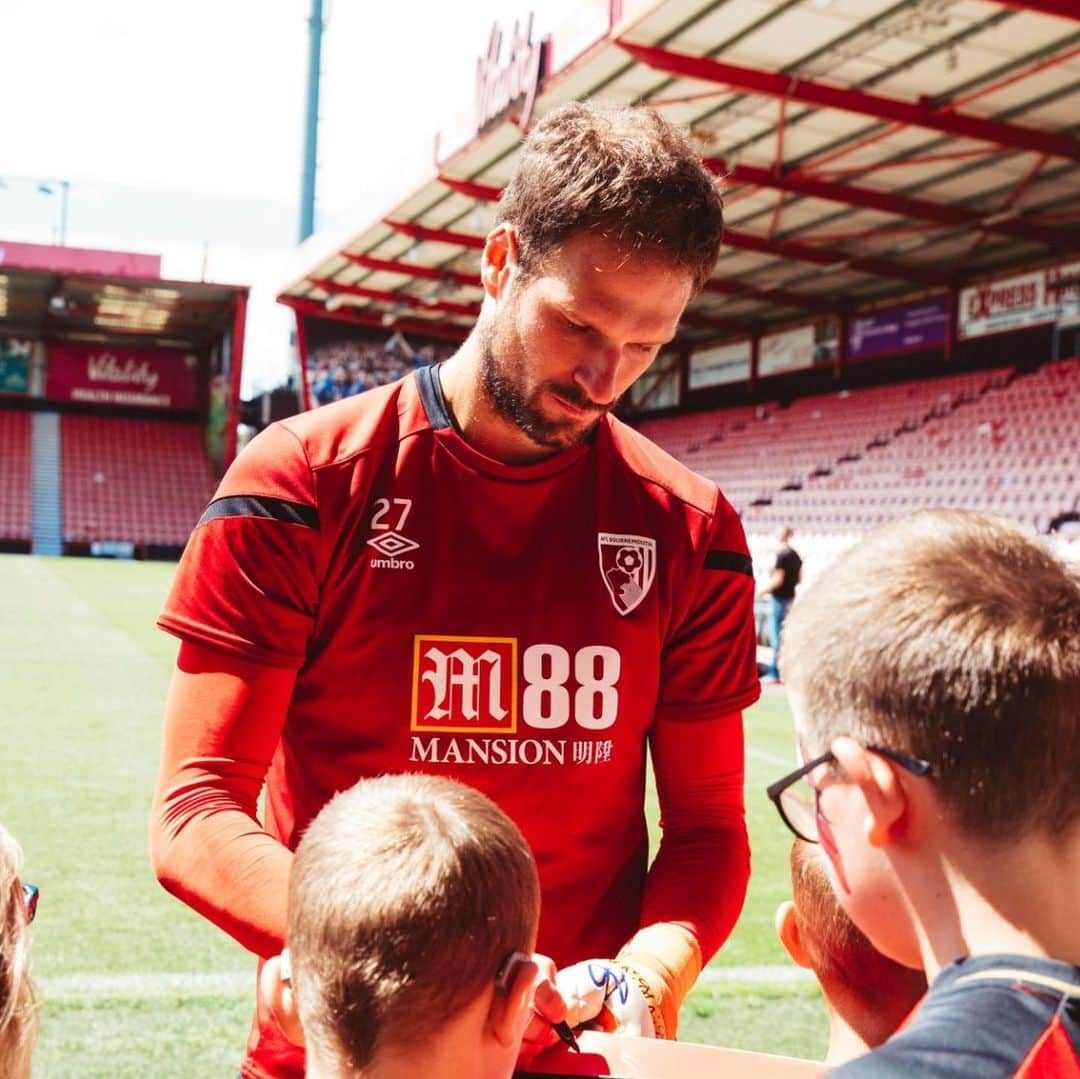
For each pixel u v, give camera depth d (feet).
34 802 18.01
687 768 4.94
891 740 2.47
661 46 36.27
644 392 91.40
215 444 102.99
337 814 3.14
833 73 37.19
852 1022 3.73
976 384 62.03
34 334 106.63
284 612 4.29
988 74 36.35
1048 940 2.35
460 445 4.49
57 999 10.26
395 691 4.45
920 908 2.49
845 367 73.67
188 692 4.23
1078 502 49.85
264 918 3.73
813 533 61.41
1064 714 2.38
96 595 58.18
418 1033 2.88
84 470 105.40
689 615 4.88
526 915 3.10
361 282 76.28
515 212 4.11
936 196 48.83
